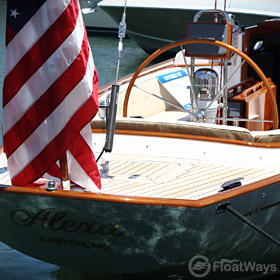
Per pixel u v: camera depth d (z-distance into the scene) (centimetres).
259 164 368
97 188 309
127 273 320
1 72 1102
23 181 302
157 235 290
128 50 1422
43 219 296
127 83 525
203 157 379
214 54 417
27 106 290
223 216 295
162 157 385
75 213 288
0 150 393
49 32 281
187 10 1195
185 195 323
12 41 285
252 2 1222
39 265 408
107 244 298
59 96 287
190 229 287
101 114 354
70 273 391
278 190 327
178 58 585
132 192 328
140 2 1259
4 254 426
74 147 300
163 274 326
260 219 324
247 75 544
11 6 283
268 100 503
